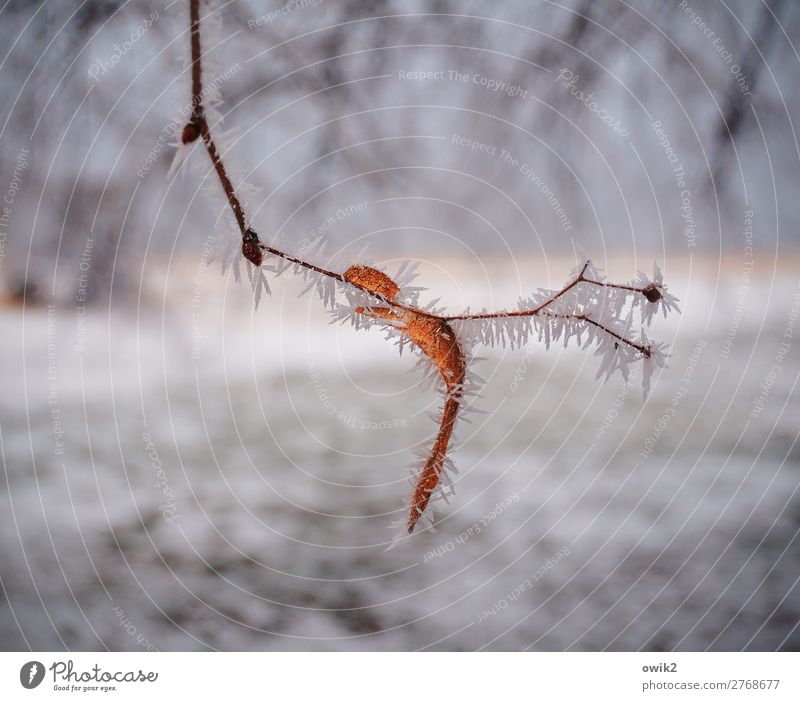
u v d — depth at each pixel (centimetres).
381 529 125
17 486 135
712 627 99
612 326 49
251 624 99
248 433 160
